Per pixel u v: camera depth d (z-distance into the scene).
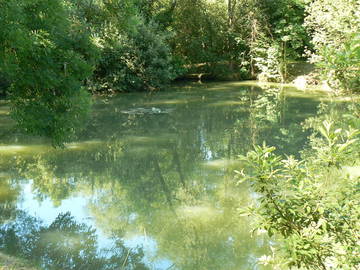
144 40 20.59
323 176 2.83
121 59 20.11
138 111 15.48
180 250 5.48
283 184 2.72
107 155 10.07
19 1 5.12
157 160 9.75
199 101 17.36
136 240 5.81
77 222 6.38
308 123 13.00
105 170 9.02
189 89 20.77
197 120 14.02
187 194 7.58
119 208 6.99
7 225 6.16
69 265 5.05
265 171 2.64
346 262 2.54
